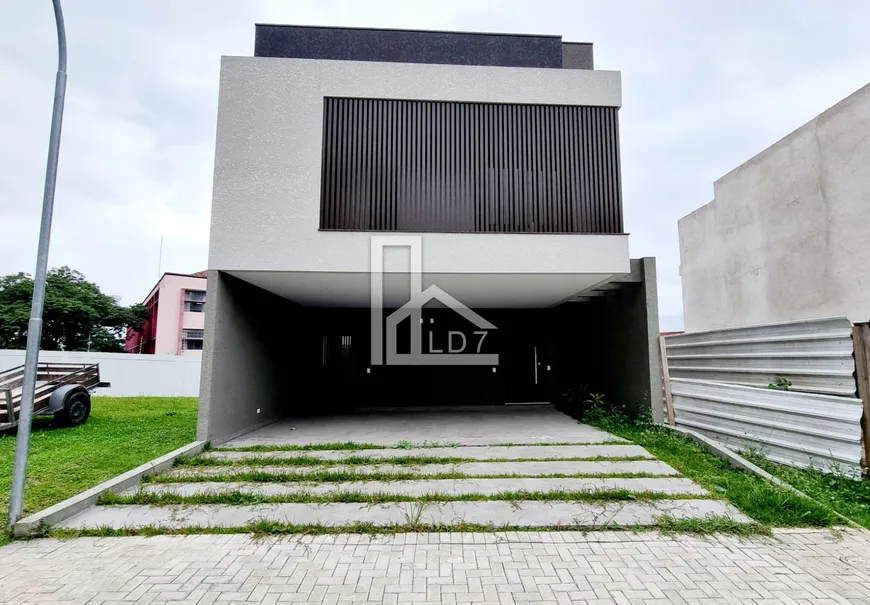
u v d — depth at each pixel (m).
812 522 3.18
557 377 9.34
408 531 3.13
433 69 5.76
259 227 5.43
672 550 2.85
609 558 2.75
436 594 2.36
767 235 8.35
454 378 9.24
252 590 2.40
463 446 5.26
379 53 6.35
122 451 5.24
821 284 7.07
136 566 2.65
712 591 2.38
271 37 6.28
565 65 6.72
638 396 6.46
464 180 5.70
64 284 23.62
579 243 5.53
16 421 6.36
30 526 3.05
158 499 3.64
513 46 6.44
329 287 6.70
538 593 2.37
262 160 5.50
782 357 4.58
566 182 5.78
